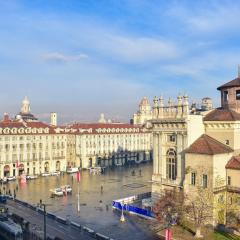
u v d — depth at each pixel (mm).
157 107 102812
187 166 91562
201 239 77875
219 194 87875
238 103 99188
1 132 178375
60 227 92062
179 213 85312
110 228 90438
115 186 152750
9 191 136750
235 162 88750
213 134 96625
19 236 83938
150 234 84625
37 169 192750
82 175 187000
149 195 121000
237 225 83750
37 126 197500
